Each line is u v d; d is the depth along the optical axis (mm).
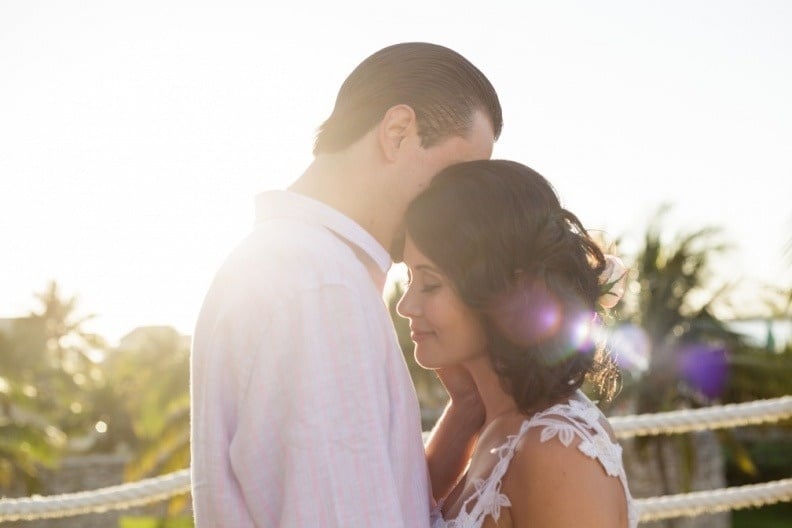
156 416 25266
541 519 1677
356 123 1831
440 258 1781
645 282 28328
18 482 25438
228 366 1631
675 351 27359
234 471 1610
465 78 1861
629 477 24609
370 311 1663
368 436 1577
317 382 1571
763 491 3152
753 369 27172
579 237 1812
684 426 2990
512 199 1757
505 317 1754
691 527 24938
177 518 26875
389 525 1553
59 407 32219
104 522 25984
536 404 1762
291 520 1531
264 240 1691
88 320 50719
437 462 2145
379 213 1844
